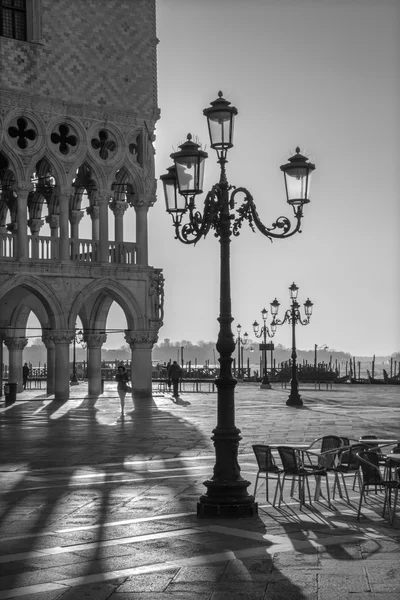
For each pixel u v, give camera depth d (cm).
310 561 1204
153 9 5081
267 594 1056
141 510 1596
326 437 1820
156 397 5194
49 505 1656
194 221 1585
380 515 1540
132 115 4988
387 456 1592
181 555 1248
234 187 1590
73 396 5216
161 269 5075
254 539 1342
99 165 4888
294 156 1603
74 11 4828
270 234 1605
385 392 6225
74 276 4781
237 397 5409
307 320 4859
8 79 4631
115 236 5256
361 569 1159
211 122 1554
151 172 5044
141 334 4994
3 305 5372
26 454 2462
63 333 4750
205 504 1527
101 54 4906
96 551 1280
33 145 4697
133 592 1072
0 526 1466
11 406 4456
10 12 4672
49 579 1133
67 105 4791
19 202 4675
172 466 2191
